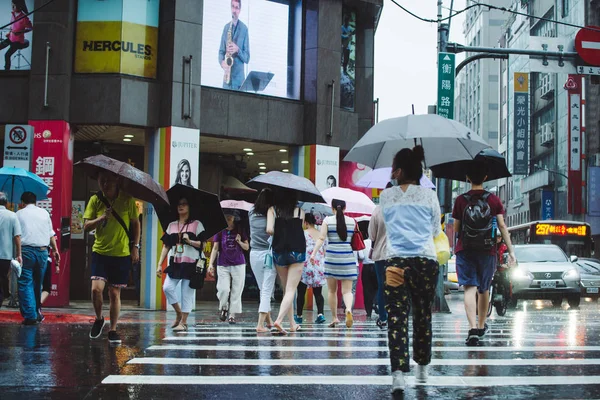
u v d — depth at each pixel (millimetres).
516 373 6824
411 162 6172
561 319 15758
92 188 22109
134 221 9227
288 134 21469
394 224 6074
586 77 55094
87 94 18844
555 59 22469
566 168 57719
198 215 11867
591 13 55438
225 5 20484
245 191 24406
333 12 21906
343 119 22219
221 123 20281
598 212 52125
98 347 8734
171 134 19047
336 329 12414
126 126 19234
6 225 11891
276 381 6340
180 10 19297
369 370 7027
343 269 12758
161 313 17406
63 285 18438
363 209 15711
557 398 5578
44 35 18719
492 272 9539
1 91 18969
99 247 9070
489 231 9297
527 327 12812
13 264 11812
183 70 19297
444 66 20828
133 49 19109
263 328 11273
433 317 17062
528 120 67688
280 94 21453
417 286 6039
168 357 7891
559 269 22172
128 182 9133
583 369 7098
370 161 9609
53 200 18453
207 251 23109
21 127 15250
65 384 6121
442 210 20922
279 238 10812
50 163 18531
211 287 23516
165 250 11789
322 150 21547
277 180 10812
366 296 16375
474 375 6691
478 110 97875
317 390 5910
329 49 21797
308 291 21156
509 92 75062
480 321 9633
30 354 8008
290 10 21609
